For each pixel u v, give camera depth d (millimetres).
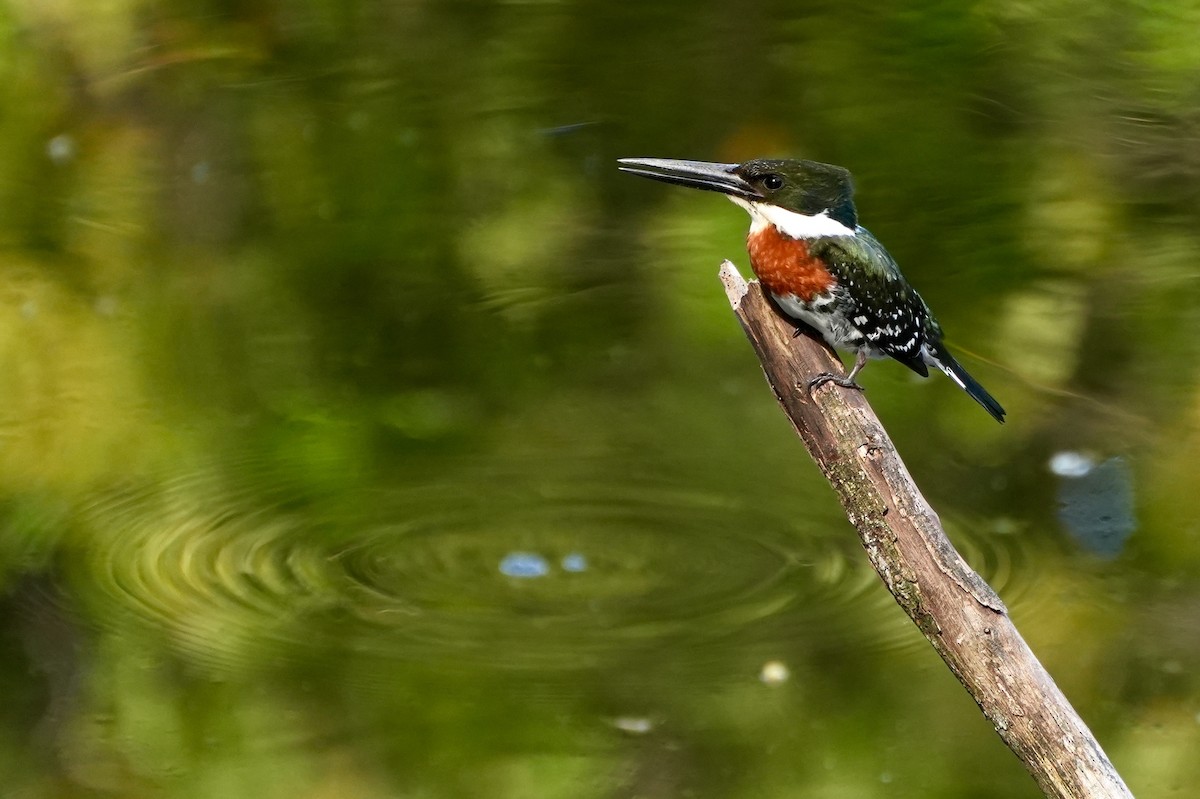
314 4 15383
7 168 14266
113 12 15031
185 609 9281
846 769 8102
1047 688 5316
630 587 9578
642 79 14938
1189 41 14414
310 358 12430
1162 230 13266
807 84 14703
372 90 15000
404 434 11555
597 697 8414
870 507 6035
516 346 12672
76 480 10820
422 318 12945
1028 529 10336
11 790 8016
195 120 14727
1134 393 11773
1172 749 8234
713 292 13031
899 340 8266
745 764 8172
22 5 14906
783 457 11266
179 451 11195
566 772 8078
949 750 8289
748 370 12383
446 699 8531
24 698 8617
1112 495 10625
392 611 9281
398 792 7949
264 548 9992
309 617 9227
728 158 14141
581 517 10430
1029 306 12680
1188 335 12305
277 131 14672
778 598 9461
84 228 13703
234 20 15273
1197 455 11008
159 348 12492
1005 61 14672
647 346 12625
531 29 15383
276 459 11227
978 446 11344
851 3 15195
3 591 9500
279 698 8523
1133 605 9414
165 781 8102
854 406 6449
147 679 8688
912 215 13578
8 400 11727
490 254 13602
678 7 15422
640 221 13930
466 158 14414
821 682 8727
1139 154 13805
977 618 5484
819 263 7938
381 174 14281
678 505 10609
